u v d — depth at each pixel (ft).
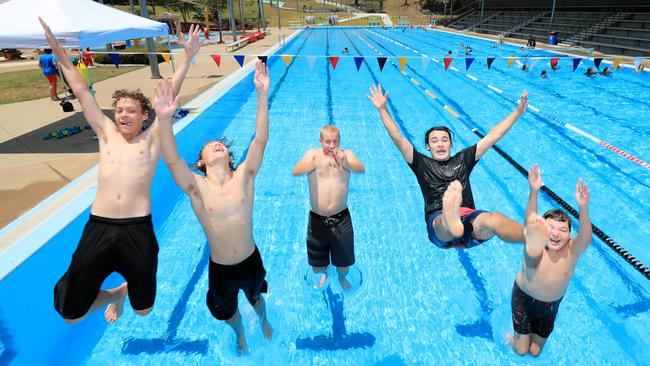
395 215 16.15
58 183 16.92
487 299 11.85
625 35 64.54
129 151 8.61
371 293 12.05
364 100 33.14
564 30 80.18
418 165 11.02
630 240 14.28
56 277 11.76
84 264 8.04
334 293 12.01
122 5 145.89
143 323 10.95
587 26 75.51
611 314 11.18
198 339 10.50
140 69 48.39
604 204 16.62
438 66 50.31
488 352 10.09
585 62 49.19
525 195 17.60
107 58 53.93
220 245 8.52
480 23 111.86
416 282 12.53
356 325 10.93
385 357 10.01
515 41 79.30
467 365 9.77
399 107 31.30
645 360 9.84
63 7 19.47
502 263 13.38
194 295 11.96
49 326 10.55
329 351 10.16
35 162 19.25
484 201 17.12
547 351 10.07
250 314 11.18
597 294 11.87
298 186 18.33
